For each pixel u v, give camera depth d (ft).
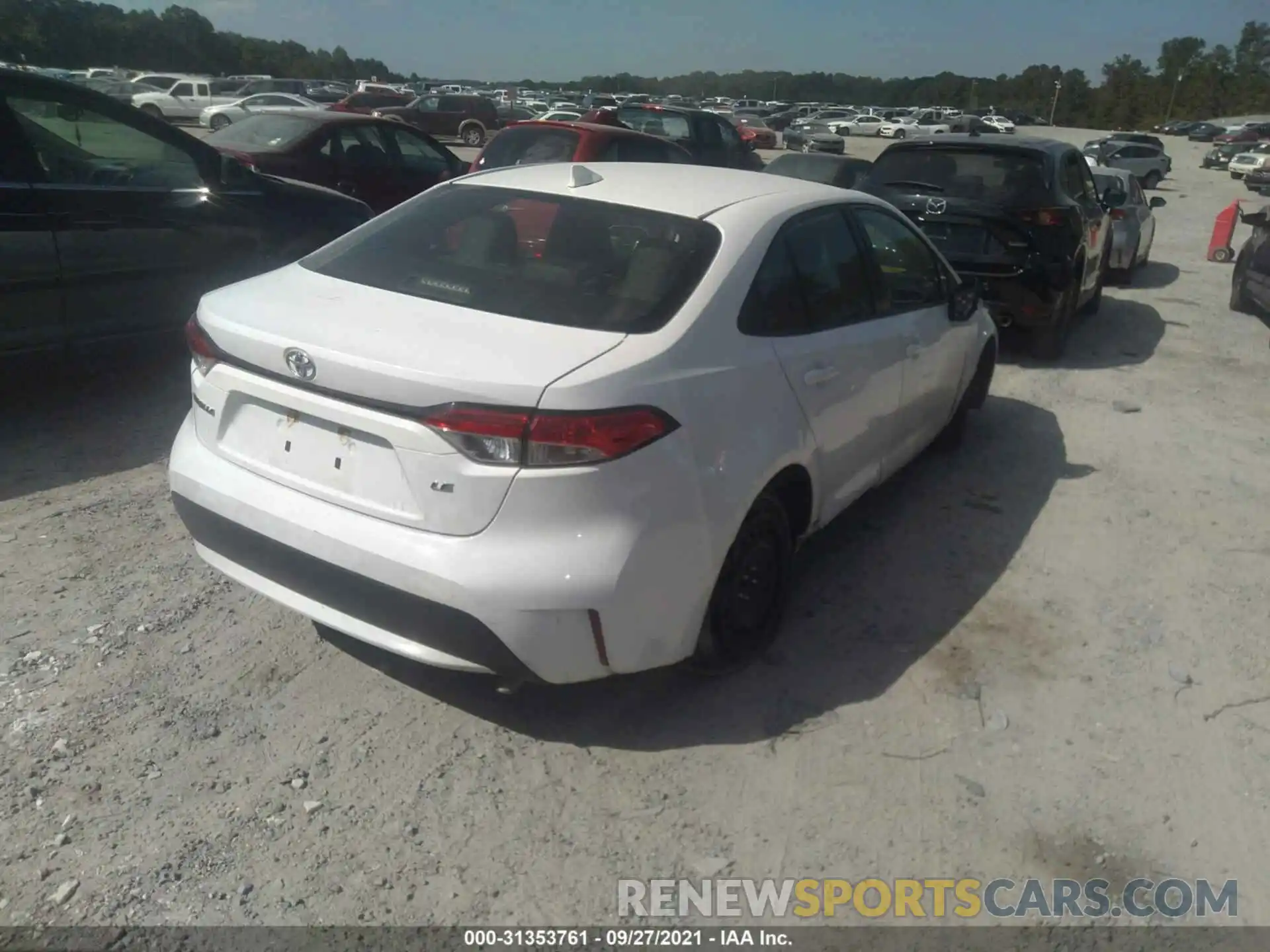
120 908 8.14
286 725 10.40
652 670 11.71
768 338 11.09
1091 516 16.88
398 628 9.28
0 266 16.16
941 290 16.12
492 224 11.49
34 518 14.30
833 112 213.87
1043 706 11.50
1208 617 13.71
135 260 18.08
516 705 10.94
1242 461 20.01
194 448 10.60
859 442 13.35
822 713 11.10
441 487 8.79
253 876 8.52
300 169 33.30
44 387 19.47
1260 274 33.19
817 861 9.12
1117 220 39.06
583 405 8.69
